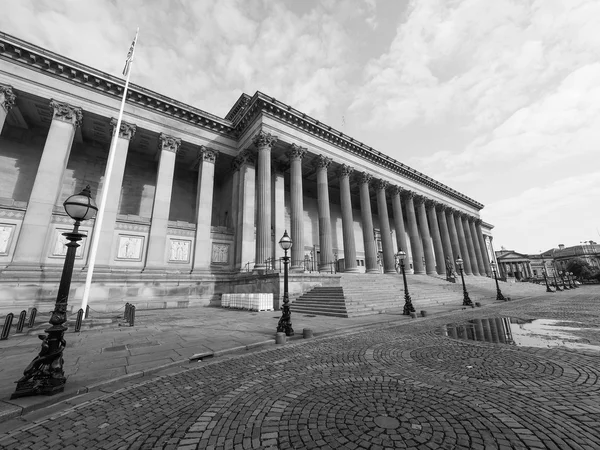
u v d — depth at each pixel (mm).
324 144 29953
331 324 12953
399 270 42156
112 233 21344
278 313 17641
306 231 36750
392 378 5922
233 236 27656
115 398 5227
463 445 3383
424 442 3471
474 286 35156
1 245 18188
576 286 68875
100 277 19922
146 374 6512
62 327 5586
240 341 9555
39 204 18828
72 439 3852
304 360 7531
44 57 20438
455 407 4434
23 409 4605
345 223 30016
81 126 24031
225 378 6223
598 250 122562
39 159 23672
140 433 3955
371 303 18422
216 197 33312
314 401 4859
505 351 7777
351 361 7312
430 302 22344
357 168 32938
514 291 39594
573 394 4746
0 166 22156
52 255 19234
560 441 3389
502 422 3902
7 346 9312
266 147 24828
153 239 22906
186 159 30062
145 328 12375
